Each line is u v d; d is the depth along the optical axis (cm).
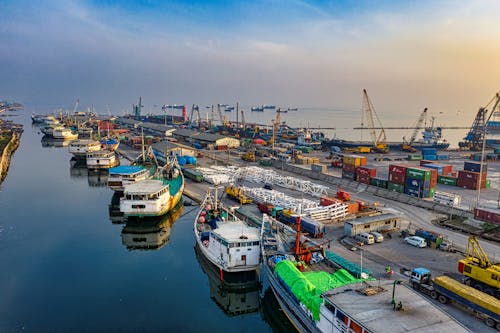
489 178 13962
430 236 6869
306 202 9244
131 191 8644
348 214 8938
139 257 7175
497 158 18988
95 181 13962
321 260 5700
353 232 7269
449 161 18588
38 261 6950
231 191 10550
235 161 17625
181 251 7456
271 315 5478
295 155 17812
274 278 5116
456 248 6800
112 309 5350
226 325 5150
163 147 19412
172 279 6303
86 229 8756
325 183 13175
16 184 13300
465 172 12044
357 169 12712
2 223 9075
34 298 5619
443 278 4875
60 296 5691
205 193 11400
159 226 8925
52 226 8919
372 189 11681
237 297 5956
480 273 4912
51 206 10594
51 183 13562
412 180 10569
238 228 6425
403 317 3341
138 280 6244
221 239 5928
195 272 6569
